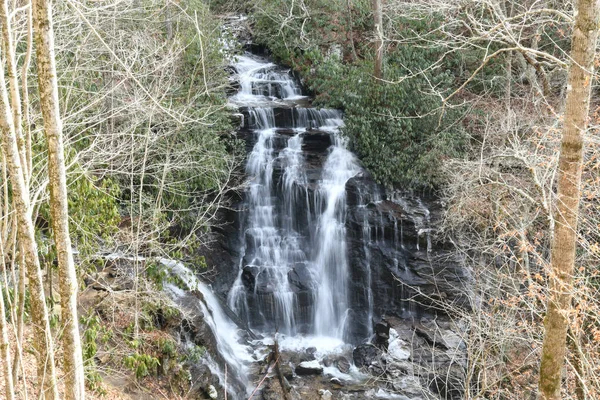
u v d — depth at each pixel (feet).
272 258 61.52
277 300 58.90
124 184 49.70
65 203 18.03
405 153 59.36
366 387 48.01
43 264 32.30
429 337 50.11
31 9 18.80
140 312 37.50
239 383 45.85
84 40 33.55
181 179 52.54
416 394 46.62
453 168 51.31
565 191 22.47
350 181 59.88
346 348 55.16
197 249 56.24
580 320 27.27
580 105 21.81
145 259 40.32
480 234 47.60
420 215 56.65
